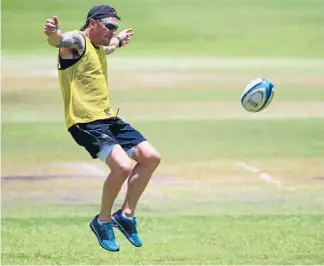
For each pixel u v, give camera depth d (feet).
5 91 275.39
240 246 134.92
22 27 366.84
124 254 130.41
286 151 207.31
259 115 248.52
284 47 352.69
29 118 241.96
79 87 106.73
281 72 309.42
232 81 294.05
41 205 161.68
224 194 170.19
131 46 353.31
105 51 116.47
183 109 254.68
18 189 172.65
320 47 352.49
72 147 209.67
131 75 303.48
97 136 105.50
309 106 260.62
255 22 379.96
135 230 109.50
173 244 136.26
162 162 196.75
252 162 196.75
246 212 156.97
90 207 160.86
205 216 154.20
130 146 107.86
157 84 288.92
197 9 393.50
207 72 309.22
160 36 364.58
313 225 148.05
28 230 144.87
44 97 269.23
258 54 344.28
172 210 158.81
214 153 205.05
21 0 394.32
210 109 254.68
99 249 133.90
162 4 398.42
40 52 339.57
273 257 128.16
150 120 240.12
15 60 323.98
